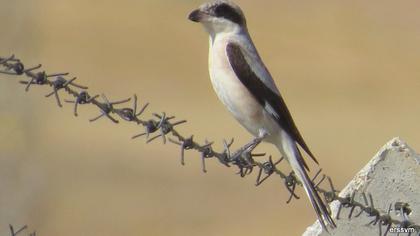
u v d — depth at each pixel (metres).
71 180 16.86
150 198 16.45
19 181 13.70
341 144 20.25
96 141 18.92
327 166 18.59
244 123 7.86
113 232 15.24
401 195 6.68
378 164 6.71
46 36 27.55
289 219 15.70
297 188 16.56
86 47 27.73
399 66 27.95
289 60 28.31
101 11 30.95
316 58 28.59
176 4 32.22
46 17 29.44
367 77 26.92
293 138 7.71
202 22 7.86
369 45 29.89
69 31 28.75
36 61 16.53
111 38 28.78
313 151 19.67
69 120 19.94
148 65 26.91
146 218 15.77
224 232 15.30
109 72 25.94
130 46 28.33
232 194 16.66
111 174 17.38
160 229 15.47
